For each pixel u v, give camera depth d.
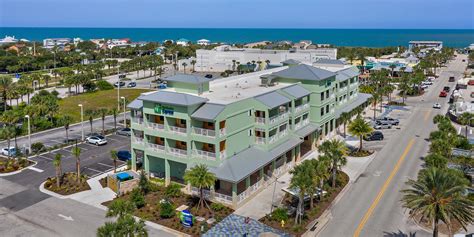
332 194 58.09
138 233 36.34
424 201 39.31
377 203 55.66
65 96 141.38
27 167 70.44
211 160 57.16
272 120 64.62
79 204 55.84
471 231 47.72
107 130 93.94
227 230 48.34
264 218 51.03
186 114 57.88
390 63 180.50
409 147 80.75
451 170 47.34
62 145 82.56
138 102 65.19
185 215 49.19
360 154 75.62
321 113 80.81
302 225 49.03
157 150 61.88
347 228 48.91
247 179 56.41
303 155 75.44
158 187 60.28
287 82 80.81
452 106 113.94
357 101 106.44
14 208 54.88
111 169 69.00
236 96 65.38
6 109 114.44
